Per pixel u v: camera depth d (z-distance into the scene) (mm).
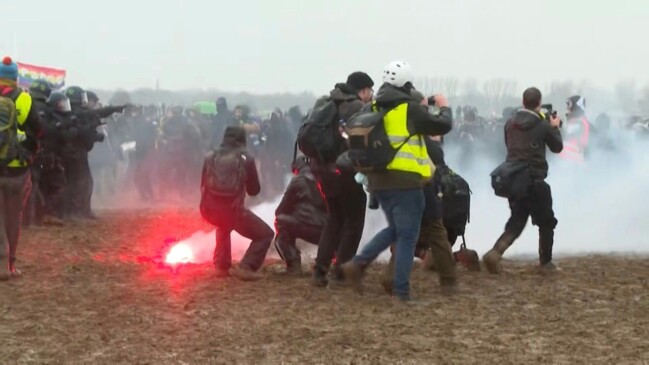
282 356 7348
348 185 10125
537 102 11242
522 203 11336
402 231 9461
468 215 11398
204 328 8320
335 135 10055
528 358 7250
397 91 9391
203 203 10961
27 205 16062
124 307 9258
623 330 8211
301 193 11156
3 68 10805
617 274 11398
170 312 9023
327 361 7191
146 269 11766
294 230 11164
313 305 9383
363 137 9266
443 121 9289
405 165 9305
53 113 16391
